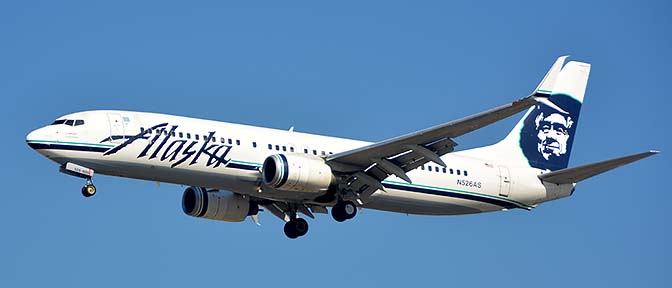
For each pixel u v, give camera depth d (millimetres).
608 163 140000
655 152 131875
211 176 129500
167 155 127000
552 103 158250
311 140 137375
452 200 145000
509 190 149750
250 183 131500
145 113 130125
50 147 124000
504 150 154000
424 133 123562
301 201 137500
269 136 134250
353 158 130625
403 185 139875
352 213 136625
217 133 130500
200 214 142125
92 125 125500
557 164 157000
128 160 126062
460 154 150625
